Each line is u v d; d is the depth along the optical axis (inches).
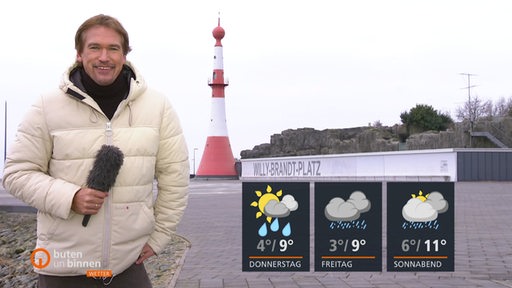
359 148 2357.3
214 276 303.7
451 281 281.4
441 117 2486.5
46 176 126.0
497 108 2598.4
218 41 2329.0
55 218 125.4
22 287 372.8
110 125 126.2
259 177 2074.3
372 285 276.5
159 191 138.2
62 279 129.7
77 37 127.2
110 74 125.5
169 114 135.0
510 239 418.0
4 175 129.3
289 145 2645.2
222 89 2343.8
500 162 1331.2
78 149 124.5
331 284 280.5
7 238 585.3
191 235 476.4
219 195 1074.1
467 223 514.9
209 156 2331.4
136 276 135.9
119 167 122.5
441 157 1323.8
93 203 121.1
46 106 126.0
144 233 130.6
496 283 277.4
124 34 129.4
